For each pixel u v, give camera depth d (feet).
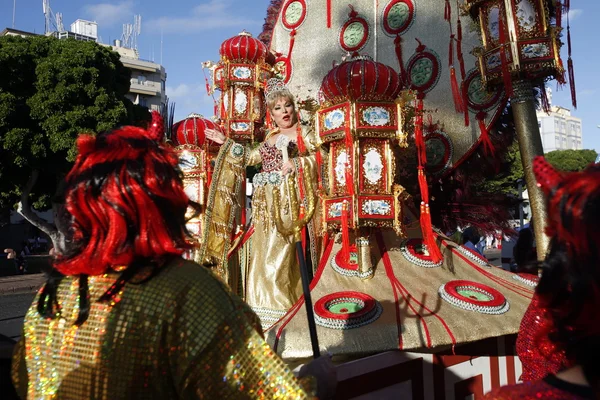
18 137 47.60
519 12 11.39
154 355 3.34
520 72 11.35
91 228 3.65
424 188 11.00
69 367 3.43
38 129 49.90
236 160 12.75
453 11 14.67
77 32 142.51
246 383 3.37
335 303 9.61
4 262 81.00
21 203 54.49
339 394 7.60
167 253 3.67
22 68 49.19
